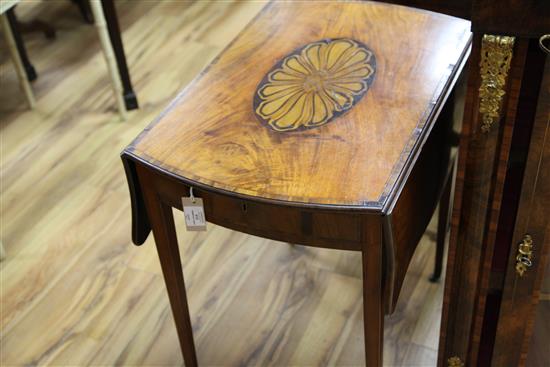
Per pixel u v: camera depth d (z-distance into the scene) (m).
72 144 2.62
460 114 1.76
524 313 1.40
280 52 1.69
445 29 1.70
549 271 1.33
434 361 1.85
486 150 1.19
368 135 1.44
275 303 2.02
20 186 2.46
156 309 2.03
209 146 1.45
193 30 3.19
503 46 1.06
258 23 1.80
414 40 1.68
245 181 1.37
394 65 1.61
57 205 2.38
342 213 1.31
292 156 1.41
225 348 1.91
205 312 2.01
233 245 2.20
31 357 1.92
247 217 1.41
